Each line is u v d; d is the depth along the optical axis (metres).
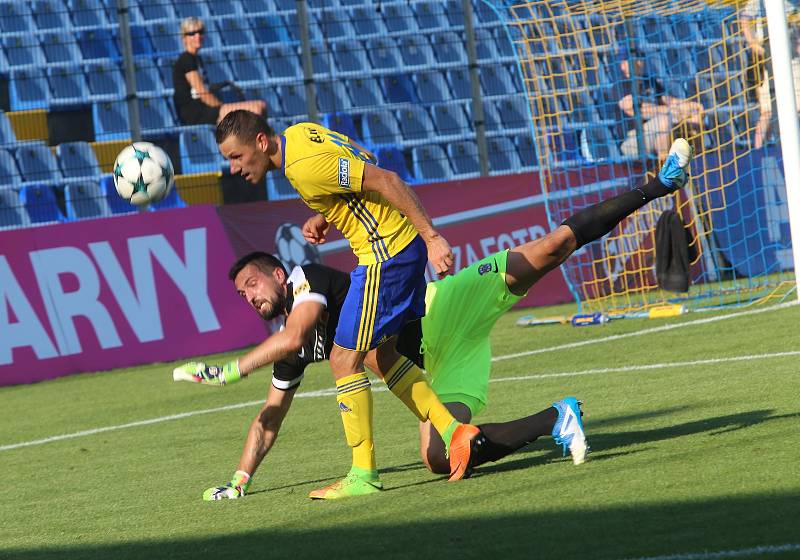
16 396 34.06
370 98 55.44
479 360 16.78
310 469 17.41
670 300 38.78
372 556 11.03
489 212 42.53
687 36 47.38
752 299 36.03
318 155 13.83
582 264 40.56
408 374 14.90
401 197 13.68
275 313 14.80
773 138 41.75
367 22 57.53
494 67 56.62
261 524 13.38
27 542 14.08
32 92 52.22
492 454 14.73
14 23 53.94
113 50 54.41
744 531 10.24
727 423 16.23
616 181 42.66
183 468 18.97
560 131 42.47
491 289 16.62
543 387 23.55
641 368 24.41
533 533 11.12
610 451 15.27
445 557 10.62
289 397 15.83
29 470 20.94
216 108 48.94
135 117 44.53
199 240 38.91
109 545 13.22
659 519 11.05
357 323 14.24
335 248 40.62
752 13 38.88
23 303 37.19
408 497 13.93
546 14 49.81
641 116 42.09
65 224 37.69
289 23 56.94
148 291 38.28
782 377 20.17
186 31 48.78
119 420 26.75
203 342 38.56
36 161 48.91
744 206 41.97
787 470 12.53
